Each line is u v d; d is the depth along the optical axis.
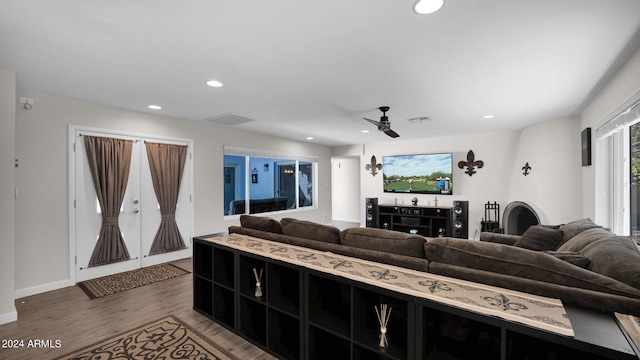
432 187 6.29
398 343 1.63
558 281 1.36
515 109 3.76
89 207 3.54
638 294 1.19
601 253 1.57
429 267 1.69
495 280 1.47
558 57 2.19
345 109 3.79
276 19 1.68
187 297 3.08
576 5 1.53
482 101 3.39
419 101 3.40
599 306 1.22
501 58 2.21
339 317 1.93
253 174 6.03
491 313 1.19
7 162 2.49
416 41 1.95
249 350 2.14
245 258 2.37
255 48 2.06
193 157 4.64
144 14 1.63
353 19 1.68
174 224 4.36
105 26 1.76
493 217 5.69
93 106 3.55
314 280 1.92
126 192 3.88
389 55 2.17
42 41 1.96
